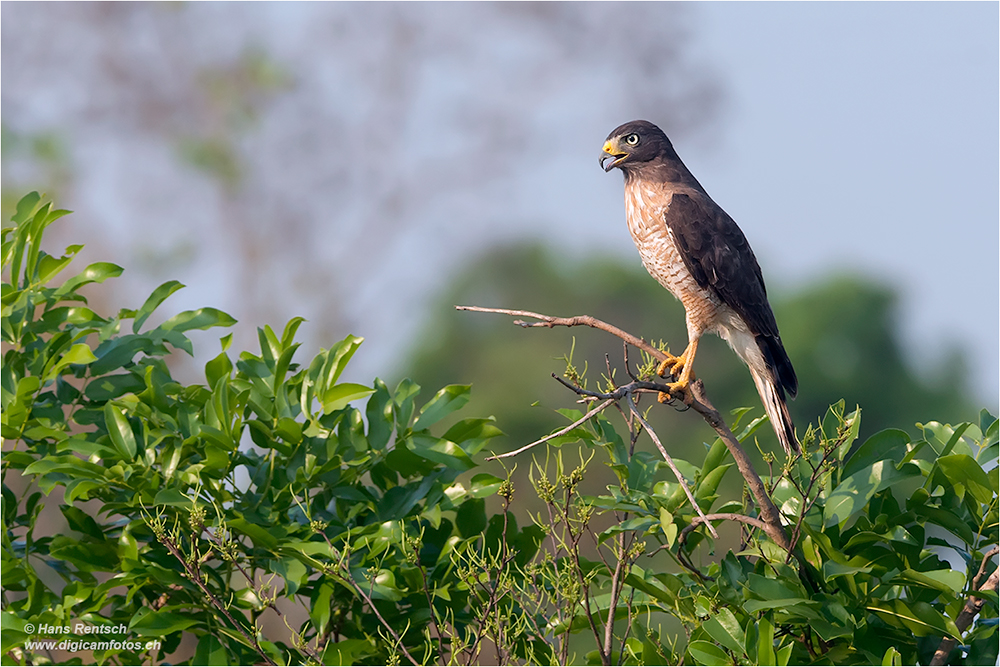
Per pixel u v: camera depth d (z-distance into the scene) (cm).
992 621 748
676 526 734
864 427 3400
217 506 779
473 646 764
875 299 3494
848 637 737
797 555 762
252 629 761
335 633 858
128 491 815
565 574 755
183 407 845
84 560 805
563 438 805
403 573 823
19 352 895
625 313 3581
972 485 743
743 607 709
